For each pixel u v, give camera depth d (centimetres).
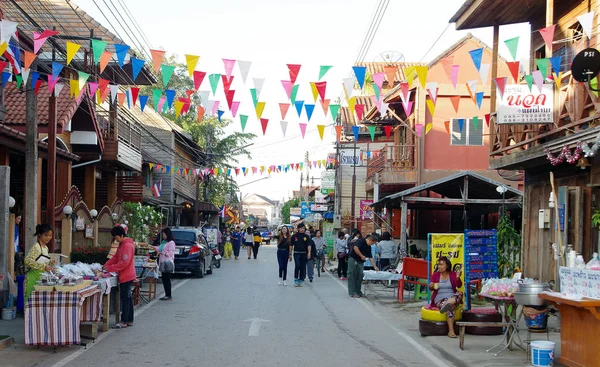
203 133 4650
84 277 1016
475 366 845
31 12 1688
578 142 1097
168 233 1568
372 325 1226
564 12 1441
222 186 5384
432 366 855
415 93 2598
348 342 1023
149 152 3831
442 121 2589
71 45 923
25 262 977
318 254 2488
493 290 995
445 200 2033
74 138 2075
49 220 1395
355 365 848
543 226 1453
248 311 1366
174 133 3950
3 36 827
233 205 6925
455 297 1065
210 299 1584
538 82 1083
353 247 1736
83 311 1002
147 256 1594
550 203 1389
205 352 910
